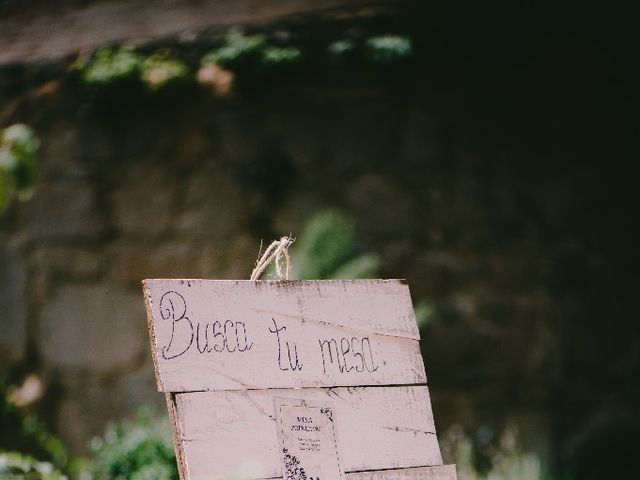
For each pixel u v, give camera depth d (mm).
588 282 6016
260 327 1681
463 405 5688
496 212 5910
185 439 1542
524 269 5906
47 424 5621
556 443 5754
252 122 5855
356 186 5812
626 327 6059
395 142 5867
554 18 5988
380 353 1807
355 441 1716
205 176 5840
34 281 5809
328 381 1723
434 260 5789
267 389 1649
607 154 6164
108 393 5648
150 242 5816
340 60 5871
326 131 5852
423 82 5918
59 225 5848
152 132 5895
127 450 3555
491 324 5797
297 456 1638
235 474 1563
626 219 6176
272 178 5785
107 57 5930
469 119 5945
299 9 5930
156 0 5953
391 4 5922
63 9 6023
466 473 5285
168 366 1562
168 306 1595
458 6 5914
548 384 5824
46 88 5969
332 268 4664
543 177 6020
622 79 6180
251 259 5730
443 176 5879
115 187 5875
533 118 6031
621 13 6004
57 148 5918
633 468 5766
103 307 5750
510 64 5996
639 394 5965
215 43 5934
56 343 5738
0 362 5746
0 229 5859
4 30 6070
